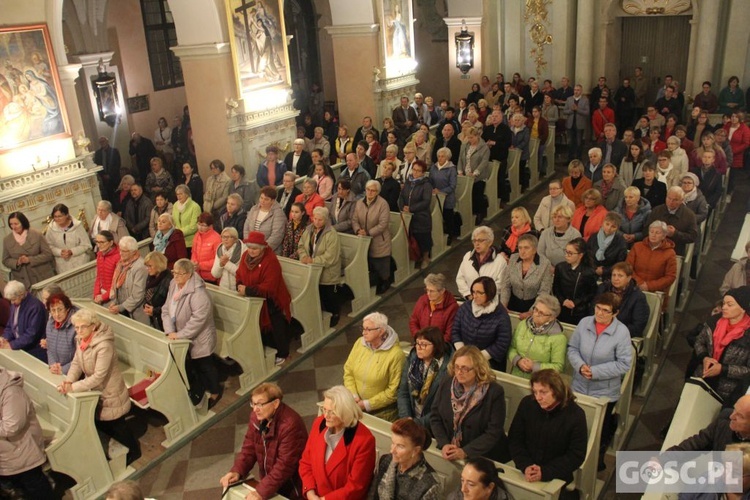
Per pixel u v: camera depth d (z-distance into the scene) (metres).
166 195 11.24
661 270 6.29
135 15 14.93
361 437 3.90
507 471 4.03
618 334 4.86
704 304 7.88
